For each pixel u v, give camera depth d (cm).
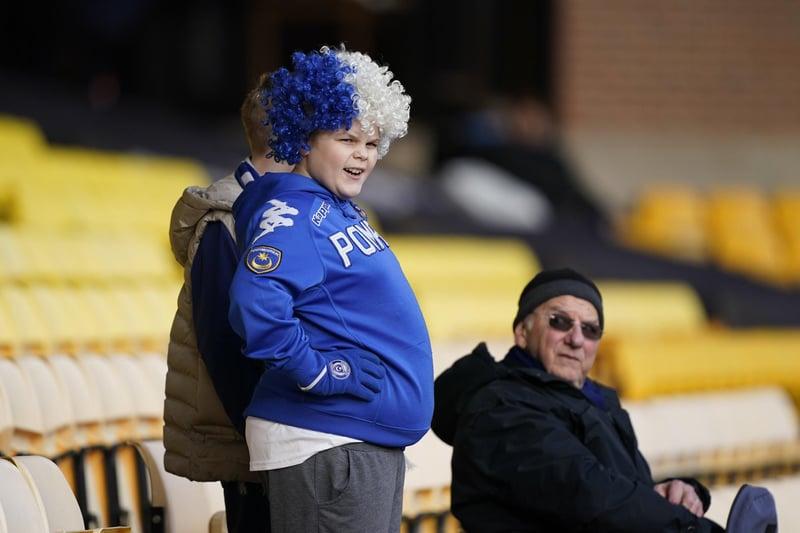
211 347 1098
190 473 1136
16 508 1014
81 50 7462
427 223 4656
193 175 4244
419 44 6969
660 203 5447
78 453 1378
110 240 2816
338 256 1002
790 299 4528
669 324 3631
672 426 2188
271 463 998
